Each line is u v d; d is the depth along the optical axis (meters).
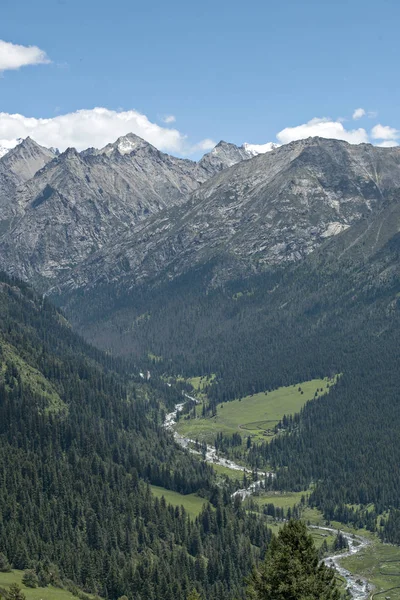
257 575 116.38
